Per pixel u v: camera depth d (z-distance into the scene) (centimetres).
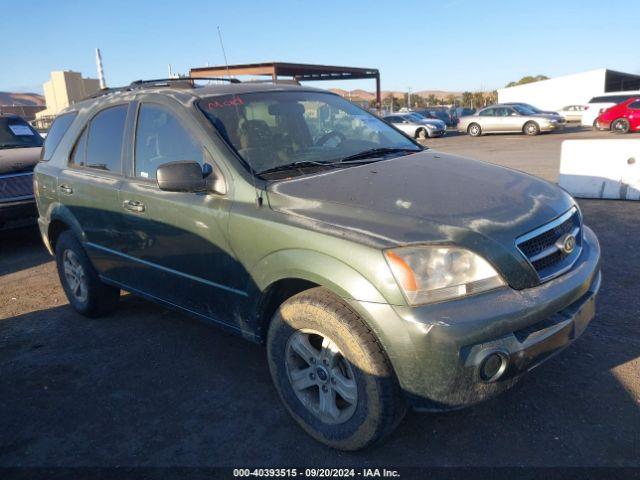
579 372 329
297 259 262
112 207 389
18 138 818
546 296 247
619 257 527
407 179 300
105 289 458
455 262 235
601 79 3734
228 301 317
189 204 323
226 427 303
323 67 2936
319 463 268
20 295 555
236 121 339
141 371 373
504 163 1301
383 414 247
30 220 731
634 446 263
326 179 303
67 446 296
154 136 362
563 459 258
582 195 816
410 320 229
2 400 348
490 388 239
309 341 280
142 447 291
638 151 759
